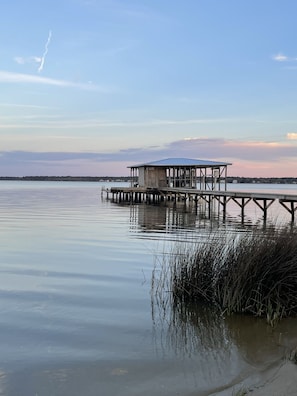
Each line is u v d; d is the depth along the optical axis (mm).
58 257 13102
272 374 5012
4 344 5984
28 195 63844
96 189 101188
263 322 6926
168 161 48906
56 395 4590
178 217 29109
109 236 18359
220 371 5188
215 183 46875
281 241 7926
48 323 6879
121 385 4820
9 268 11359
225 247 8453
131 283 9602
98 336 6332
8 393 4613
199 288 8070
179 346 5957
